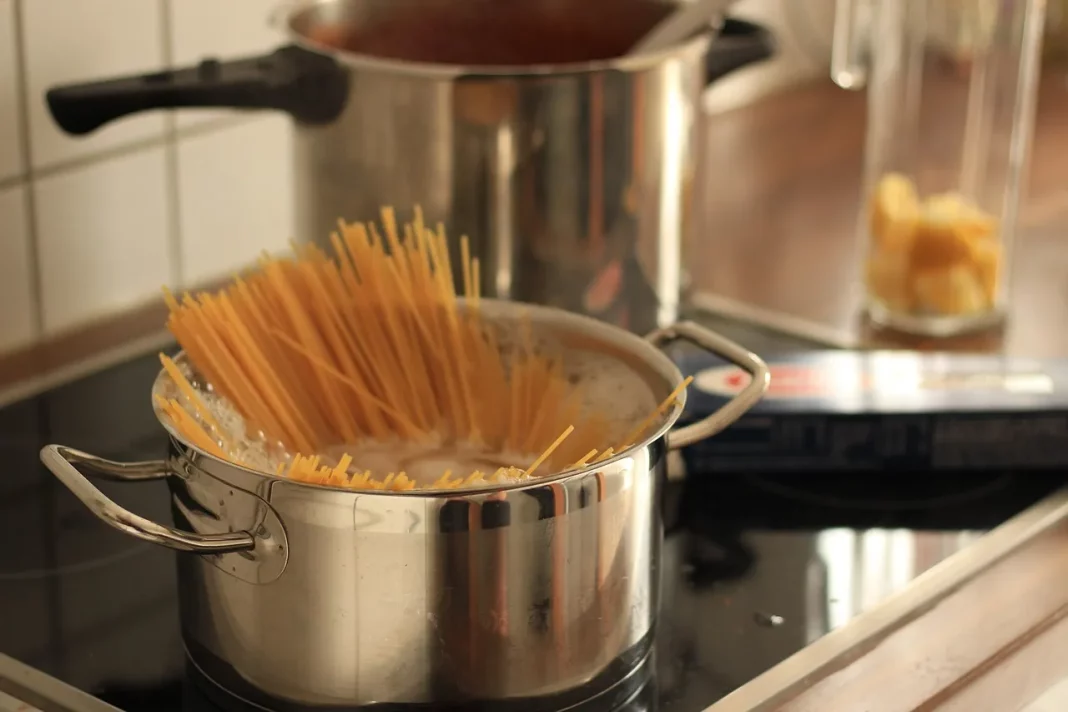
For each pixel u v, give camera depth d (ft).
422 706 1.86
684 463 2.67
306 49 2.63
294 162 2.81
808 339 3.26
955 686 2.13
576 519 1.84
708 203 4.04
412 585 1.79
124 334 3.23
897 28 3.40
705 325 3.31
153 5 3.17
